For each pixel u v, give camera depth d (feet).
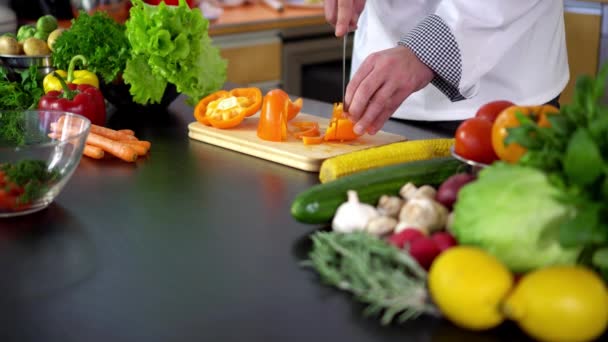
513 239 2.51
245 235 3.27
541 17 5.71
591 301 2.29
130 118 5.38
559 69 5.98
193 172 4.16
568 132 2.56
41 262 3.03
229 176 4.09
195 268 2.96
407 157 3.88
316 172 4.17
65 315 2.63
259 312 2.62
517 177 2.56
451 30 4.63
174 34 5.15
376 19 5.99
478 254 2.42
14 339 2.49
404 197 3.27
